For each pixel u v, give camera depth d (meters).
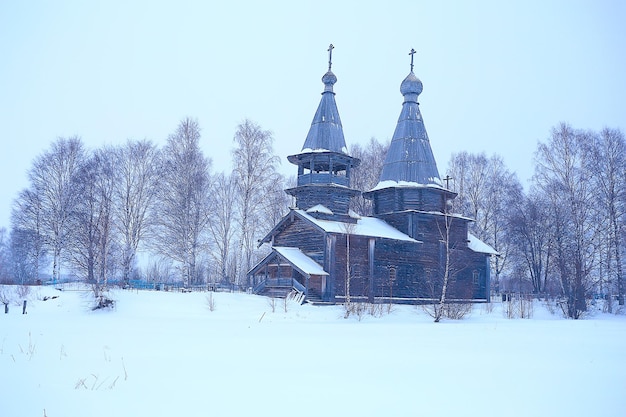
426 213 43.16
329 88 42.91
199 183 48.81
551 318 36.94
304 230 41.41
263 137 50.59
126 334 17.77
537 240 58.44
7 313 30.03
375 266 41.22
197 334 18.30
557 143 50.22
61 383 8.88
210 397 7.96
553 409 7.58
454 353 13.96
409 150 44.81
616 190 47.34
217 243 52.06
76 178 47.31
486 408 7.57
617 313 41.66
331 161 41.25
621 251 48.47
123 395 8.00
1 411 6.98
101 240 36.62
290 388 8.77
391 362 12.05
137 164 49.56
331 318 30.84
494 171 60.62
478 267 46.94
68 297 34.56
